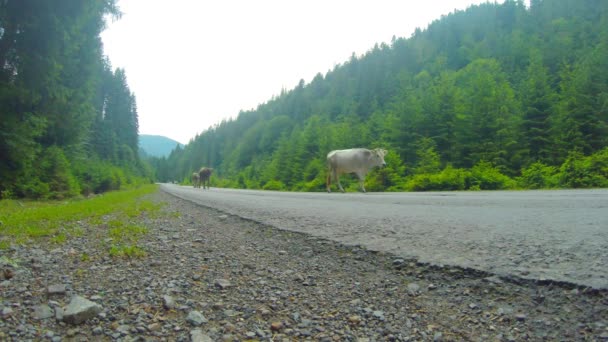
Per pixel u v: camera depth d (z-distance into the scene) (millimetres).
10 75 12711
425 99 40031
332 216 5820
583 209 4918
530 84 33375
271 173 54969
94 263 3465
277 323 2105
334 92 119812
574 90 29078
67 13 13305
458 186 18875
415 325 2031
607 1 73250
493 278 2443
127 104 84188
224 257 3656
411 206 6867
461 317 2062
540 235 3371
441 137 34188
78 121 18578
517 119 30297
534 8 99312
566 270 2377
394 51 115438
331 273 2990
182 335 1994
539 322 1891
